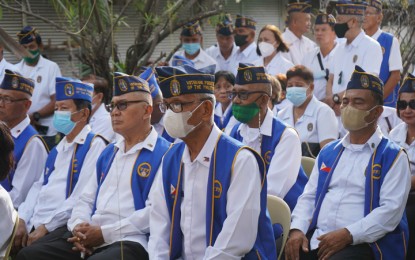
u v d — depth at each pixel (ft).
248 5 44.75
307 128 24.23
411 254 19.29
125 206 18.93
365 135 18.07
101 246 18.74
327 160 18.63
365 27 29.45
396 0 36.09
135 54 29.86
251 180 15.93
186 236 16.47
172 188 16.79
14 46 14.53
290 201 20.30
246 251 15.88
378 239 17.13
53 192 21.58
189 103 16.08
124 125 19.08
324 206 18.20
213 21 30.45
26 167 23.20
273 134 20.68
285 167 20.31
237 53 36.17
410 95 20.39
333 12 32.89
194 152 16.47
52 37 39.06
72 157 21.54
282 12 46.42
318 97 31.35
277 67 32.32
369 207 17.40
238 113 20.71
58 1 29.07
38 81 32.32
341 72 28.50
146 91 19.38
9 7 29.14
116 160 19.44
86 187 20.01
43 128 32.12
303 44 35.42
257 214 15.98
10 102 23.20
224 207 16.01
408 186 17.40
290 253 17.94
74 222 19.47
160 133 23.30
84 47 29.71
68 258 19.57
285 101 27.07
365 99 17.81
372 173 17.51
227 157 16.11
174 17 28.60
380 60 27.99
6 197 15.19
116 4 33.65
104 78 28.94
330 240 17.08
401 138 21.03
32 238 20.62
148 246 16.98
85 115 21.79
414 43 36.27
